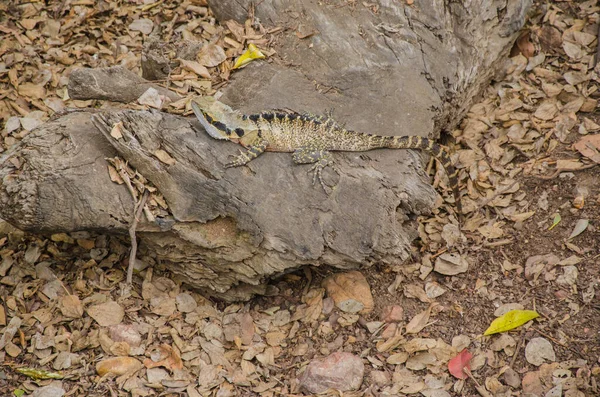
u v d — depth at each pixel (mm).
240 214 2426
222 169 2432
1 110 2732
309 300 2506
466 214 2574
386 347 2447
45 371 2436
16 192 2410
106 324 2477
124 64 2795
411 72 2574
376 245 2430
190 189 2426
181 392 2426
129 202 2424
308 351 2461
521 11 2668
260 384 2432
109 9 2881
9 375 2439
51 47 2824
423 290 2502
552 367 2400
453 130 2668
